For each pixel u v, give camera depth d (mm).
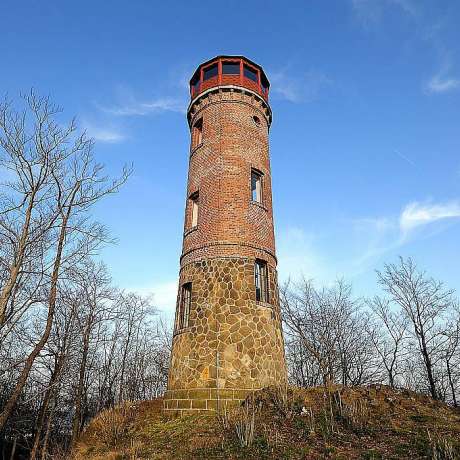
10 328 14789
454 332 29312
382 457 9906
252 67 23719
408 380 31672
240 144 21250
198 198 21000
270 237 20500
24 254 14625
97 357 37500
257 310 17844
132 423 17031
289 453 10602
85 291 25922
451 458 9273
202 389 16125
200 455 11430
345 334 34062
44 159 15227
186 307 19203
